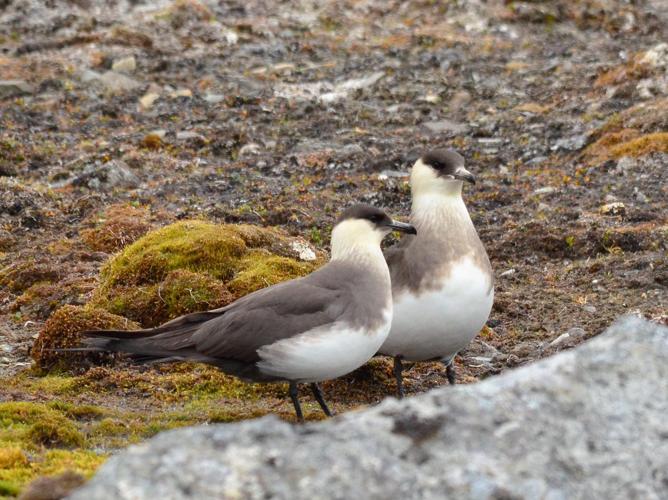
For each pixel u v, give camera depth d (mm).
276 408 11227
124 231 15859
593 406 6957
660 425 6906
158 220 16359
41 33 25078
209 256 13641
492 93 22094
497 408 6836
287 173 18531
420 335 11016
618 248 15359
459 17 26359
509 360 12477
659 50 21656
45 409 10344
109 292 13312
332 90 22375
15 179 18000
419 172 11242
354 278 10438
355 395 11789
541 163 18781
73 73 22797
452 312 10883
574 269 14906
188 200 17359
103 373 11727
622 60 23344
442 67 23531
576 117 20469
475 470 6465
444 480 6410
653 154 18172
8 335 13195
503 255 15500
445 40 24844
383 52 24500
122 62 23281
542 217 16469
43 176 18438
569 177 17969
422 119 20906
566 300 14008
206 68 23562
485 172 18578
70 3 26516
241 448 6516
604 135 19234
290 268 13508
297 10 27078
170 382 11711
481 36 25344
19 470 8734
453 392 6930
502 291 14383
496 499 6340
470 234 11102
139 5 26734
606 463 6695
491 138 19938
